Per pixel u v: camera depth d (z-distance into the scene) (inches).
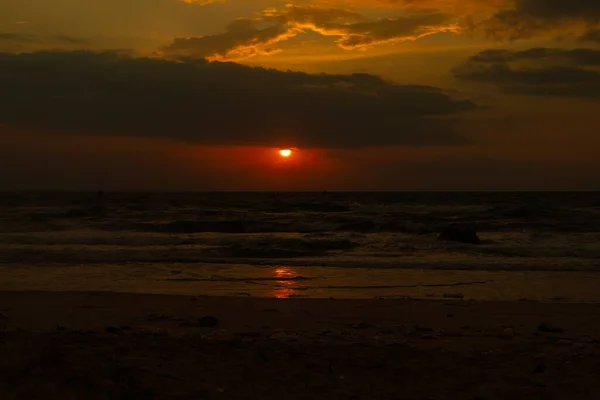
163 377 194.2
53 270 593.0
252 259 684.1
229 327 312.5
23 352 202.5
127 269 602.9
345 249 823.1
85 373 185.0
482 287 488.7
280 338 269.9
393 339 277.3
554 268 604.7
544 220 1323.8
